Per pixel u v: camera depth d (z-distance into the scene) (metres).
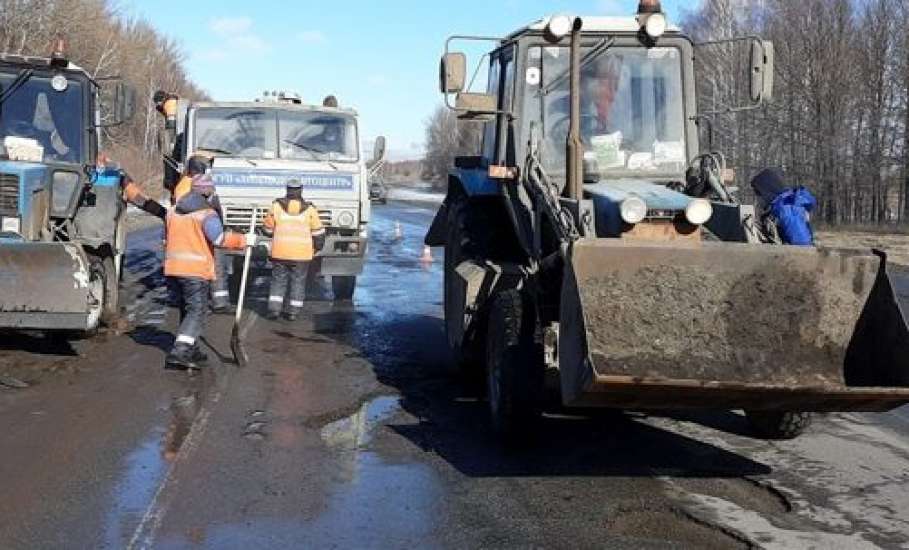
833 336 5.31
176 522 4.75
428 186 80.75
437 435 6.45
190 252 8.14
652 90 7.33
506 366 6.00
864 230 30.50
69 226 9.38
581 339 4.79
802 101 34.84
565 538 4.68
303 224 10.83
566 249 5.20
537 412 5.98
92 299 9.22
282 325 10.70
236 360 8.51
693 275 5.30
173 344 9.26
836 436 6.70
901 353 4.99
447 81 6.81
